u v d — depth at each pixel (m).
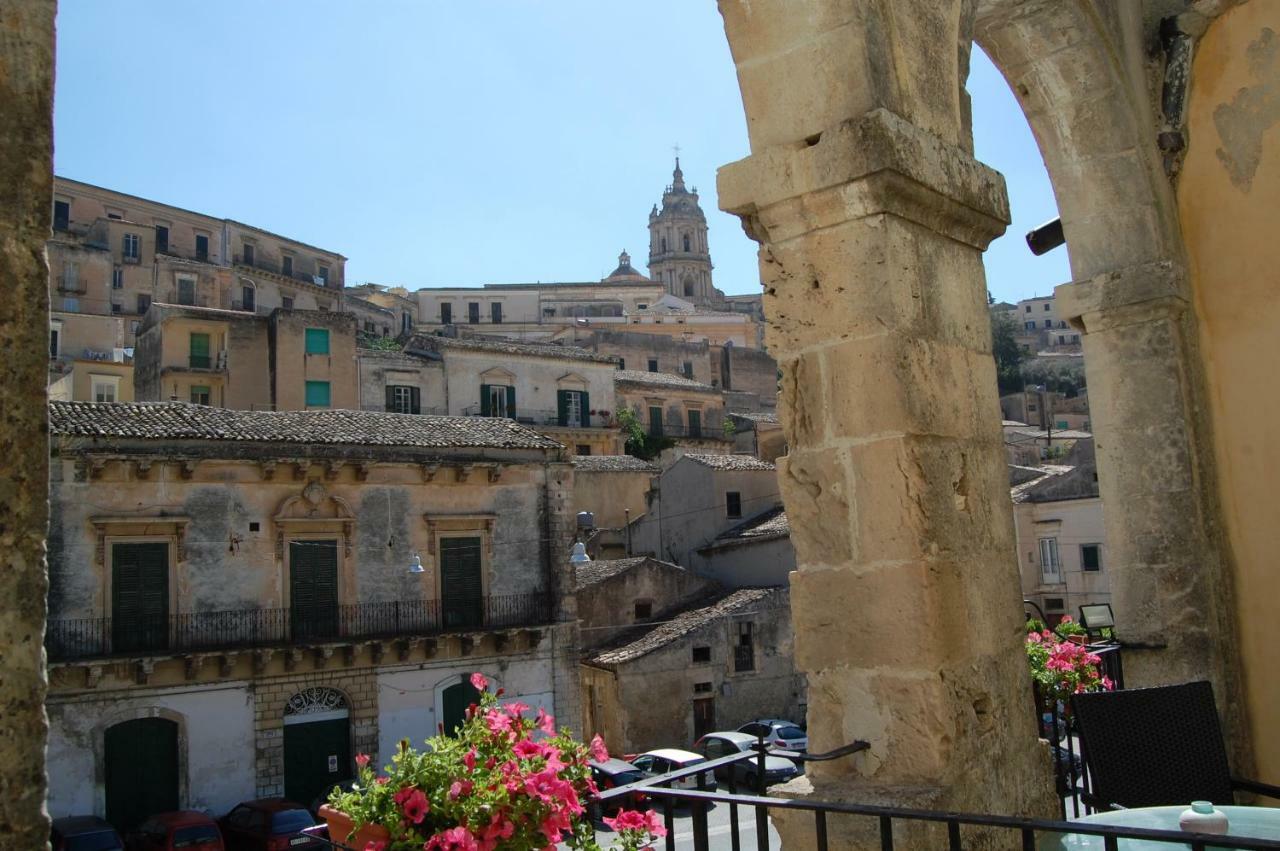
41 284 2.24
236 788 22.50
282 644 23.23
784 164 4.15
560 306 88.44
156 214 66.06
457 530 26.36
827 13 4.14
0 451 2.13
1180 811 3.64
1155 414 6.41
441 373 47.84
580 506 41.97
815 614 4.08
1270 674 6.24
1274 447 6.30
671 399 56.84
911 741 3.77
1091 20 6.19
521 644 26.55
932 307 4.13
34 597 2.14
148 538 22.47
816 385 4.13
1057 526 34.59
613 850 4.28
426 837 3.92
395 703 24.73
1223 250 6.57
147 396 44.84
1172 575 6.28
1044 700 6.28
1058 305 6.83
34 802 2.08
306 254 71.94
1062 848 3.63
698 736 28.86
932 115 4.36
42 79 2.31
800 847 3.84
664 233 113.94
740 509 37.19
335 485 24.89
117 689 21.53
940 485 3.95
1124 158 6.50
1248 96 6.52
